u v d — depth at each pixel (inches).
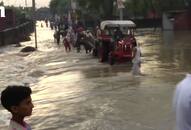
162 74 708.7
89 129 394.3
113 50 898.1
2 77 806.5
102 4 2399.1
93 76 729.6
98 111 460.1
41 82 713.6
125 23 987.3
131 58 879.7
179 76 676.7
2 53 1397.6
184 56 989.2
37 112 476.1
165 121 401.7
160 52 1120.8
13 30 2066.9
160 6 2608.3
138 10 2901.1
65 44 1348.4
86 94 561.9
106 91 573.6
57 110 479.8
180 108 146.6
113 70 797.2
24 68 943.0
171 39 1641.2
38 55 1268.5
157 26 2893.7
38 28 4581.7
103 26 992.2
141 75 708.0
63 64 965.8
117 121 413.4
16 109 143.9
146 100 499.2
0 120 454.6
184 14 2325.3
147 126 389.7
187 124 144.9
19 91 143.9
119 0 1058.7
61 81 703.7
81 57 1111.6
